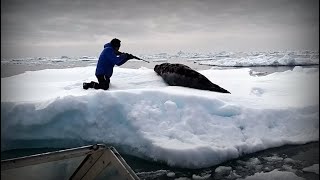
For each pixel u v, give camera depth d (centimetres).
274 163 319
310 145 358
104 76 484
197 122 366
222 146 336
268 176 290
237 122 377
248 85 582
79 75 693
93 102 379
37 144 380
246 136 363
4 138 367
